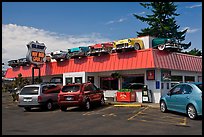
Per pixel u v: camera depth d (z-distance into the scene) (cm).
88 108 1756
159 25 5019
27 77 3300
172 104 1430
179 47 2222
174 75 2275
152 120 1254
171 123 1159
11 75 3497
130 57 2197
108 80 2486
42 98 1805
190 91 1278
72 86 1756
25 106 1798
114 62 2308
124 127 1080
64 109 1781
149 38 2259
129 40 2188
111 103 2055
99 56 2447
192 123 1147
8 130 1056
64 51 2805
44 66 3008
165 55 2155
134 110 1672
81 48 2591
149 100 2108
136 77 2259
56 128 1086
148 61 2058
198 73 2578
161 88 2108
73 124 1186
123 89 2212
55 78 2877
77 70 2614
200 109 1191
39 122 1276
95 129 1046
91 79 2495
